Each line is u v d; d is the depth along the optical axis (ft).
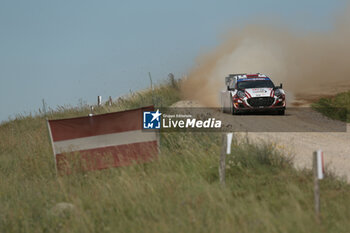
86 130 128.36
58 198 104.63
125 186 103.55
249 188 99.60
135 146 129.59
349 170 120.37
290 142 159.53
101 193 101.86
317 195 81.56
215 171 115.85
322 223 78.43
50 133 127.44
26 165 143.95
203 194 92.94
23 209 97.09
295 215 77.56
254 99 231.71
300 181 102.89
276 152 124.57
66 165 125.29
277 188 98.84
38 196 104.17
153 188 100.58
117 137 129.18
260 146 127.85
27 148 168.04
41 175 131.64
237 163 119.75
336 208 85.87
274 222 75.87
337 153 142.41
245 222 75.87
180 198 92.12
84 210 93.91
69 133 128.06
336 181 104.17
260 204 87.71
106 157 127.13
